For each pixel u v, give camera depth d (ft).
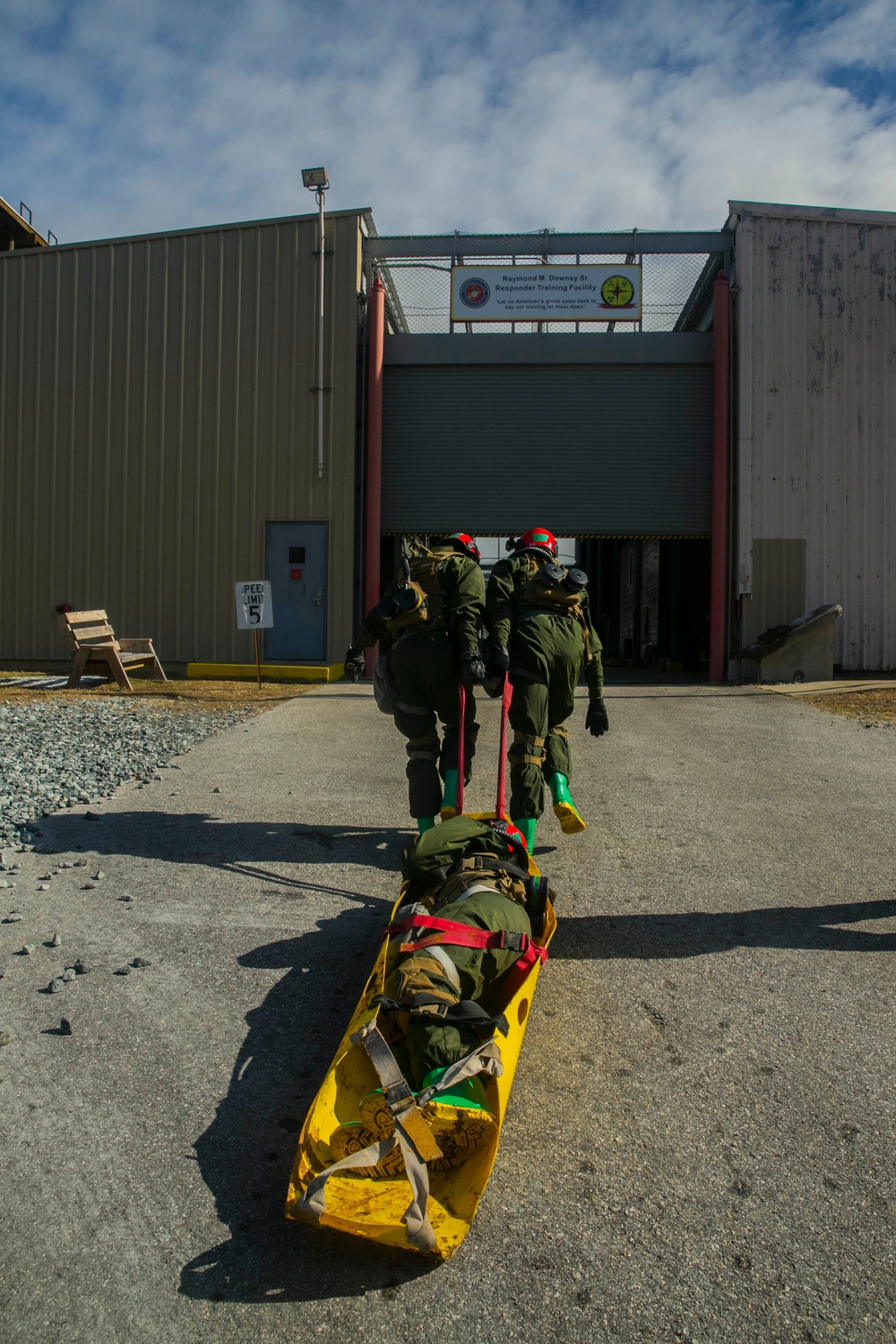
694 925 14.02
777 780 23.41
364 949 12.97
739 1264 7.40
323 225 50.34
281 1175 8.39
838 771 24.34
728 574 50.14
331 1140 7.85
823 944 13.33
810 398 49.85
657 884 15.75
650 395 50.72
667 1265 7.38
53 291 52.80
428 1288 7.13
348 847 17.54
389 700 16.74
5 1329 6.72
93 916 13.91
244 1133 8.93
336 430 50.70
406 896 11.58
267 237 51.29
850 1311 6.95
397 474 51.52
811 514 49.70
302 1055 10.25
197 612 51.44
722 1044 10.67
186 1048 10.36
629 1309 6.96
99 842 17.34
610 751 27.14
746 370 49.67
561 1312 6.92
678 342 50.29
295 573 50.85
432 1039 8.15
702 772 24.20
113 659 39.06
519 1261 7.43
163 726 29.50
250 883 15.44
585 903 14.90
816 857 17.16
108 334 52.31
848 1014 11.33
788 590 49.57
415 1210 6.91
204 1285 7.15
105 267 52.42
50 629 52.44
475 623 15.60
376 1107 7.77
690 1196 8.18
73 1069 9.91
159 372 51.96
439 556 16.52
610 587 87.61
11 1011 11.04
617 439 50.85
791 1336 6.72
